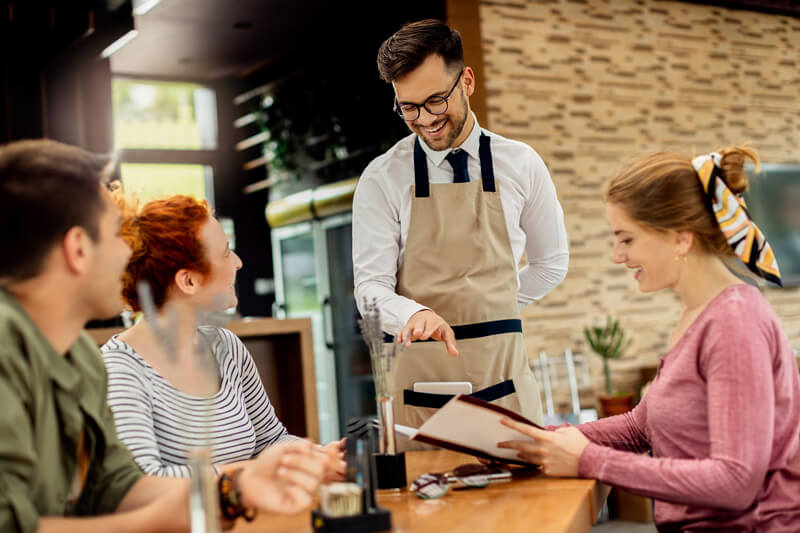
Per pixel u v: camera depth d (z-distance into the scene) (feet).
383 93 19.08
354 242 7.48
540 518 3.92
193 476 3.29
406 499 4.61
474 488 4.81
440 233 7.08
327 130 21.17
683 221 4.77
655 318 20.04
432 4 18.01
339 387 21.66
